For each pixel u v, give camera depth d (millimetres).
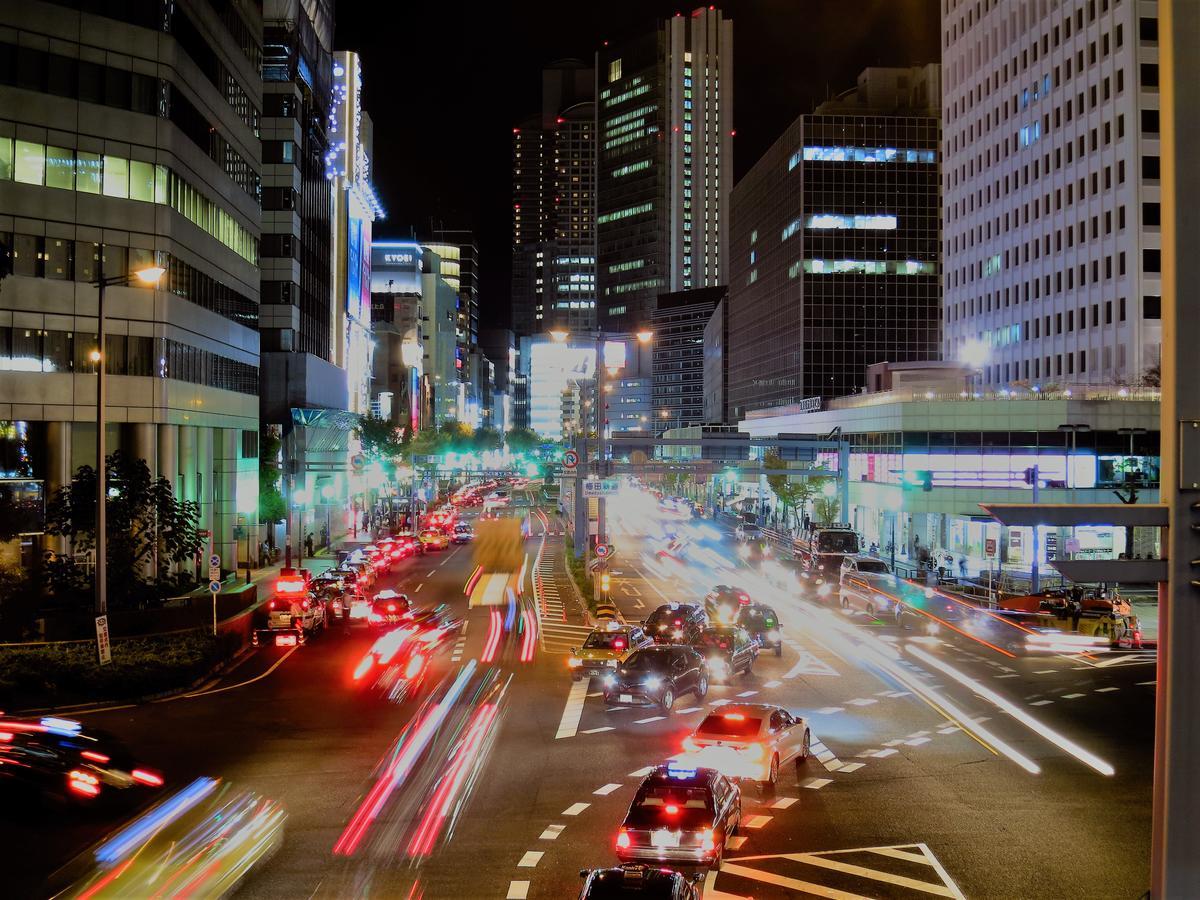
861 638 42531
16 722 20344
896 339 149875
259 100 70438
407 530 102875
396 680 33250
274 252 83062
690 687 29328
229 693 31016
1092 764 22891
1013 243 105312
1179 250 7645
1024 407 72250
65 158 49906
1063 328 95375
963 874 16078
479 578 65375
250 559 67625
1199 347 7652
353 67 116188
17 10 48531
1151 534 68750
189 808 19578
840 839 17812
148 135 52312
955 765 22828
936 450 74438
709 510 128875
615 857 16797
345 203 109188
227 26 63281
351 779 21562
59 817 18875
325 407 91625
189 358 56469
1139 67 84812
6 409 48219
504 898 15070
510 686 32281
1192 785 7562
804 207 149500
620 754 23703
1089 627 42219
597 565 53188
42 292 49250
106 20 50969
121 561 39781
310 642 41594
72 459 51875
